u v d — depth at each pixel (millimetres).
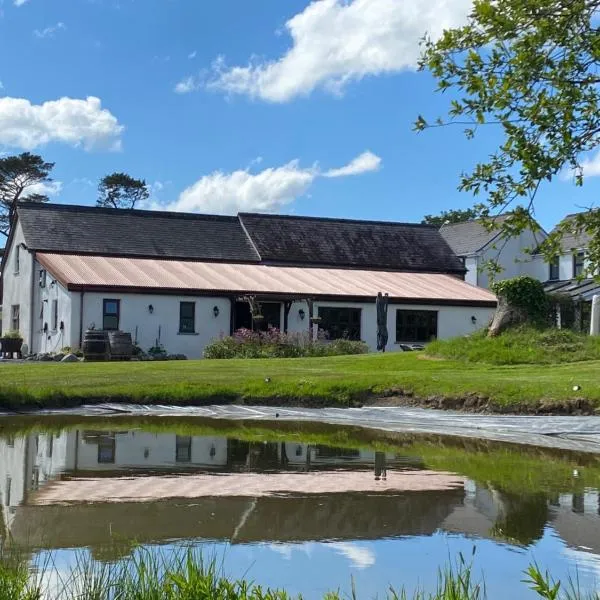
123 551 5590
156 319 28203
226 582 4332
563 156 4562
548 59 4488
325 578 5145
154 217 38688
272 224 40562
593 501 7527
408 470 9258
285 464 9602
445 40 4727
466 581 4477
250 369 18656
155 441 11430
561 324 24609
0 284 41844
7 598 4215
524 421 13008
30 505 7082
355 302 31094
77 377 16906
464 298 32969
